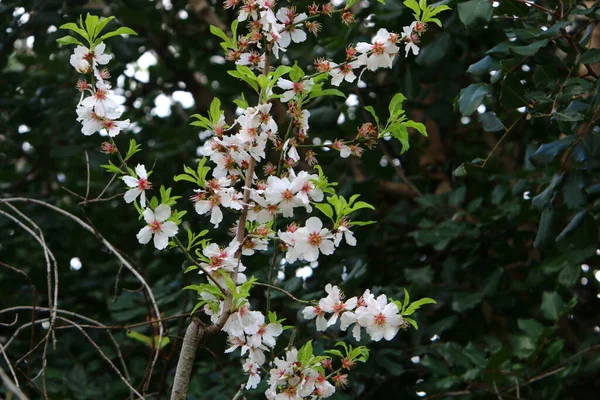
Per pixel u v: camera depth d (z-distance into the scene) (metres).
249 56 1.80
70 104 4.07
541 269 3.30
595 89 2.44
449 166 4.20
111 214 4.20
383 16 3.35
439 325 3.51
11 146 4.32
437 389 3.46
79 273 4.10
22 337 3.86
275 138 1.74
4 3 3.94
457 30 3.30
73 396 3.53
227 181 1.68
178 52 4.88
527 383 3.19
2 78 4.29
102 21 1.66
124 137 4.23
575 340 3.93
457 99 2.46
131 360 3.54
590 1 3.13
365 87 3.91
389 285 3.76
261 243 1.71
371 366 3.25
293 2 3.74
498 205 3.67
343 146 1.78
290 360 1.67
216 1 4.64
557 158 2.77
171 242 1.63
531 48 2.30
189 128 4.18
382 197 4.33
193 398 3.34
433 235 3.59
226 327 1.60
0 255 3.96
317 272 3.75
